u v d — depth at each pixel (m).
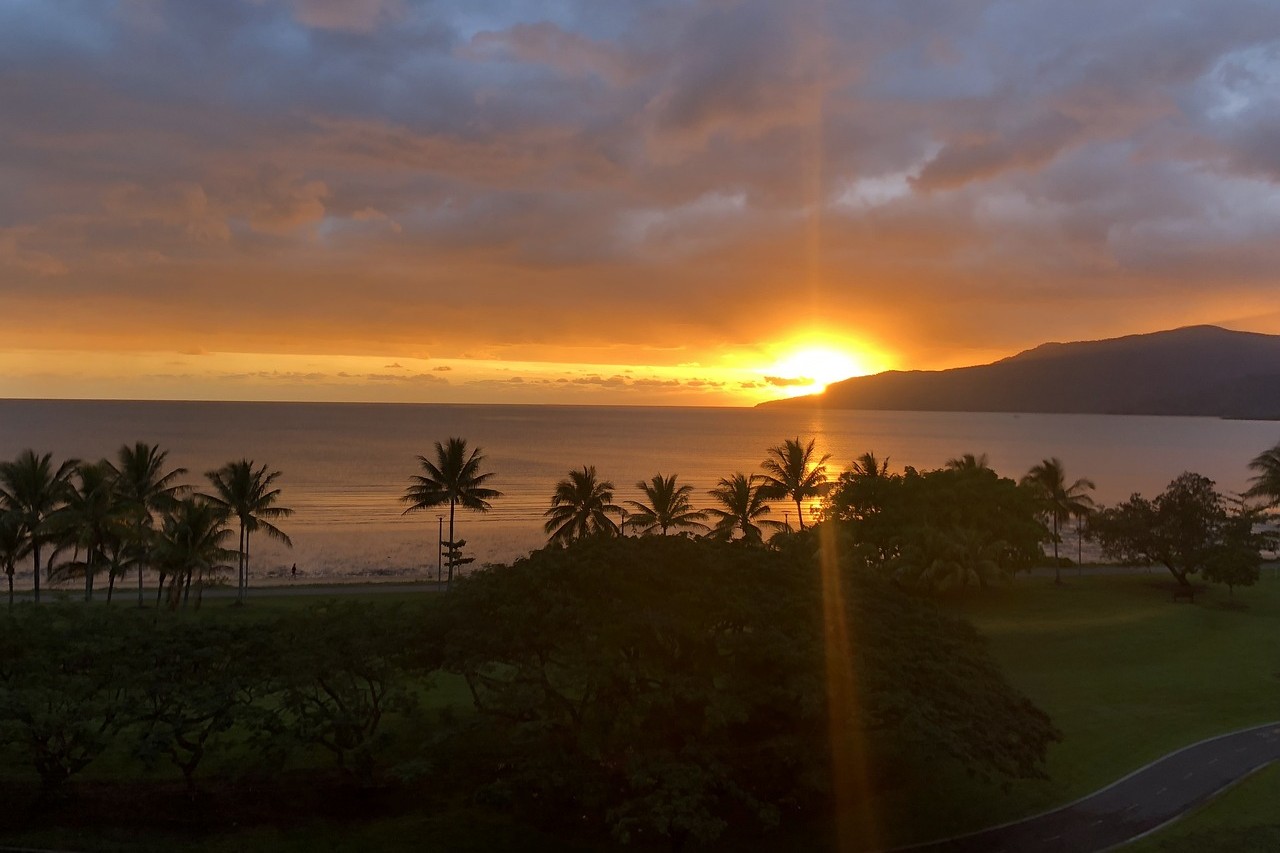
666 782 26.69
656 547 34.81
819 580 36.41
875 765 32.03
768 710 31.31
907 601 37.28
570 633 30.67
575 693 34.41
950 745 27.06
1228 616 65.38
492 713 31.25
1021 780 34.50
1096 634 58.00
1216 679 49.12
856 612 34.16
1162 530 75.56
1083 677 49.41
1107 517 82.56
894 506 71.88
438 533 123.06
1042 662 52.28
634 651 31.19
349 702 31.69
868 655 31.05
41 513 63.12
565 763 29.70
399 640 32.12
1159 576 84.00
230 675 31.08
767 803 29.20
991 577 66.25
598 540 35.53
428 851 27.94
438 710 38.00
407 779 27.75
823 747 30.20
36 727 28.11
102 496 61.28
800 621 32.47
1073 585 76.75
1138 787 34.19
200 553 61.56
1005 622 61.03
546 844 28.67
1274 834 29.95
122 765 32.81
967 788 33.47
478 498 76.38
